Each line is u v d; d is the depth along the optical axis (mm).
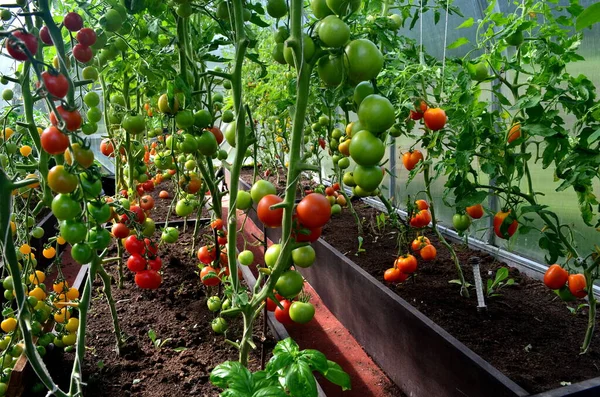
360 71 915
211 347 1786
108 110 2250
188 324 1958
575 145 1474
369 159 938
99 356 1720
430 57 2113
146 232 1664
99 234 1042
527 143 1738
